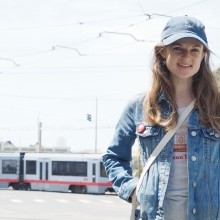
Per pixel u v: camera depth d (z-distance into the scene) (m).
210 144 3.11
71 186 46.41
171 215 3.06
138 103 3.33
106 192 48.25
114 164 3.38
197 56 3.22
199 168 3.06
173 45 3.22
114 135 3.44
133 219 3.22
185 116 3.17
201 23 3.30
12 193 44.94
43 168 47.75
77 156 46.16
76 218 24.67
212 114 3.15
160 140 3.16
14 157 49.31
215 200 3.05
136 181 3.26
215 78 3.32
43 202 36.31
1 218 23.56
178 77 3.26
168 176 3.08
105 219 24.42
